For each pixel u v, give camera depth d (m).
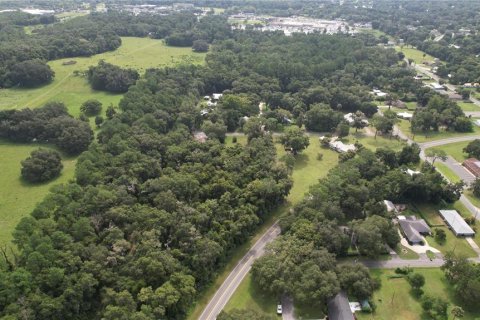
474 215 166.00
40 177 183.00
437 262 139.62
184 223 135.12
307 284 116.00
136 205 146.25
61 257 118.00
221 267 137.50
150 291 113.00
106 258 121.44
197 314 120.94
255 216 149.38
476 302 119.69
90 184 157.38
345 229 149.38
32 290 109.75
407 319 117.94
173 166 182.75
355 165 180.50
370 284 124.00
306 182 190.38
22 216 158.62
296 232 138.50
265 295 127.12
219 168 174.88
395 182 171.38
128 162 172.12
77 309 111.56
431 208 170.75
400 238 149.38
